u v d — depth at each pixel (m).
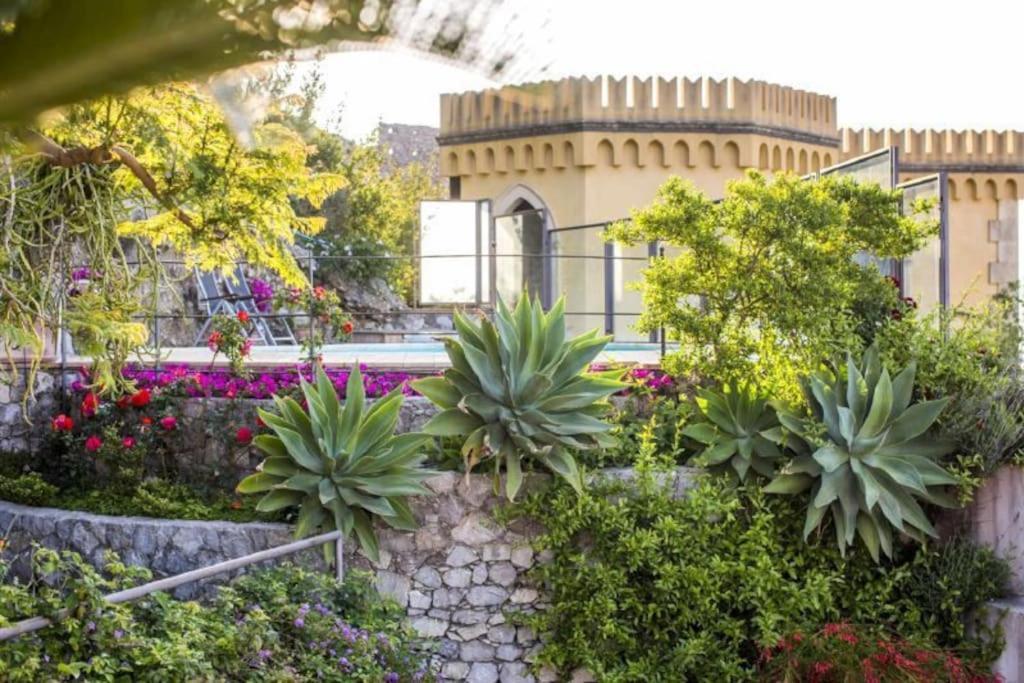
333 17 1.41
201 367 12.08
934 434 9.99
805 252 10.08
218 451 11.13
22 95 1.35
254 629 7.47
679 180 10.62
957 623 9.66
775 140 22.20
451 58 1.47
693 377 11.00
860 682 8.76
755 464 10.14
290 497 9.88
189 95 5.57
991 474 9.88
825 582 9.62
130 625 6.91
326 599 9.01
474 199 21.17
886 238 10.60
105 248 6.99
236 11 1.37
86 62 1.32
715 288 10.45
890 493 9.76
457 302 19.78
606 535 9.82
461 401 9.64
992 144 25.48
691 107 21.45
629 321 18.70
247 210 6.40
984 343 10.32
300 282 7.21
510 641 9.91
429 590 9.95
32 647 6.30
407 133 39.16
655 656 9.55
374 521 9.98
